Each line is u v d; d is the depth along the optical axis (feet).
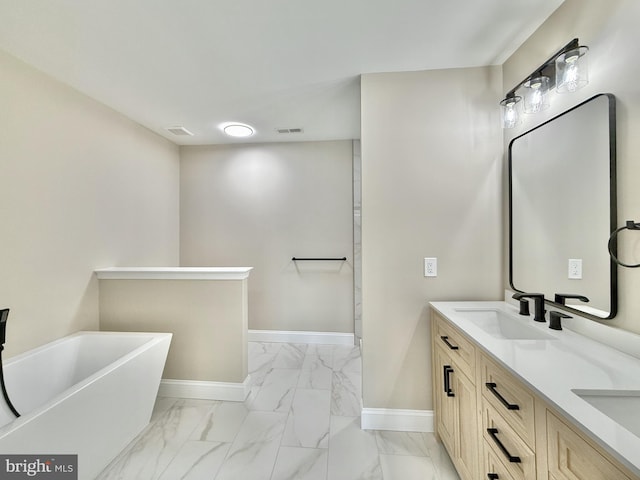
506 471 3.22
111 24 4.59
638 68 3.22
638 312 3.27
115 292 7.40
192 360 7.28
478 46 5.26
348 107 7.73
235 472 4.88
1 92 5.31
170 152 10.49
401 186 6.02
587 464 2.13
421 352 6.04
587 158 3.87
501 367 3.31
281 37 4.95
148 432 5.89
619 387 2.61
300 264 10.84
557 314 4.14
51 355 6.01
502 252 5.90
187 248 11.09
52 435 4.06
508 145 5.69
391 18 4.54
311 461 5.12
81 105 6.86
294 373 8.49
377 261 6.07
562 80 3.93
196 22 4.57
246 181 10.94
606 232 3.60
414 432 5.93
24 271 5.72
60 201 6.40
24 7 4.20
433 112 5.96
